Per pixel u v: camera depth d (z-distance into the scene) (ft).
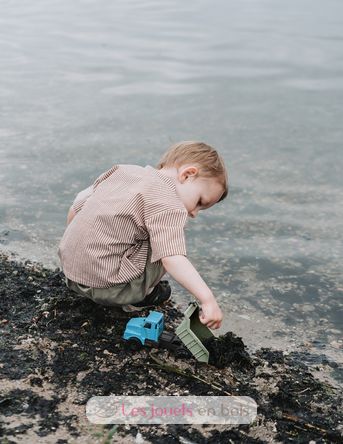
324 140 10.71
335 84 13.80
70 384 5.08
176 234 5.29
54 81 13.70
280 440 4.72
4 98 12.44
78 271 5.67
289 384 5.39
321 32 18.89
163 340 5.59
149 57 15.92
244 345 5.96
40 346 5.50
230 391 5.18
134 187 5.51
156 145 10.27
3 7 23.40
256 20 20.88
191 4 24.22
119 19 21.04
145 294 5.68
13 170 9.33
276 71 14.78
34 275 6.73
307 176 9.51
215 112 11.96
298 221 8.39
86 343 5.59
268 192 9.07
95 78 13.99
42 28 19.43
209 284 7.05
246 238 7.99
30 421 4.64
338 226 8.30
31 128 10.87
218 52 16.52
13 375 5.12
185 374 5.28
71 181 9.07
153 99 12.64
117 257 5.52
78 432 4.58
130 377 5.22
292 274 7.30
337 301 6.86
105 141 10.37
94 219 5.54
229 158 9.97
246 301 6.79
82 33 18.74
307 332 6.33
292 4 24.00
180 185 5.77
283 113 11.99
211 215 8.49
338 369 5.77
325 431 4.81
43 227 7.97
